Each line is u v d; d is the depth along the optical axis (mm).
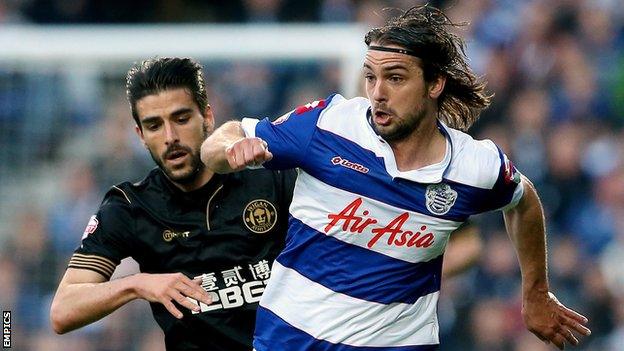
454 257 23734
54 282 38031
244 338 19828
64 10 45625
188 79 19562
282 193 20016
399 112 17219
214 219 19891
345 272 17688
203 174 19812
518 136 42625
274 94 36594
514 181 17984
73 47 38281
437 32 17453
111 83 38312
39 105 38438
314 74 36438
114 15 45531
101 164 38188
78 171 38312
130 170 37969
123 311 36969
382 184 17438
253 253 19906
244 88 36812
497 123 43125
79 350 37156
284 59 36656
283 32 36750
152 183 20266
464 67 18250
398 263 17672
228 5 45469
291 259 18016
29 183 38438
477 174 17641
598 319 39375
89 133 38344
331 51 36469
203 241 19875
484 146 17906
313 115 17781
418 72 17250
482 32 45031
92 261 19984
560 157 42125
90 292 18766
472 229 23953
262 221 19891
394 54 17125
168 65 19500
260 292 19797
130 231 20062
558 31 45875
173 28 38094
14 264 38094
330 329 17719
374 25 42156
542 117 42906
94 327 37000
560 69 44562
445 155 17609
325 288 17750
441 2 45781
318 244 17766
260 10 45031
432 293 18234
